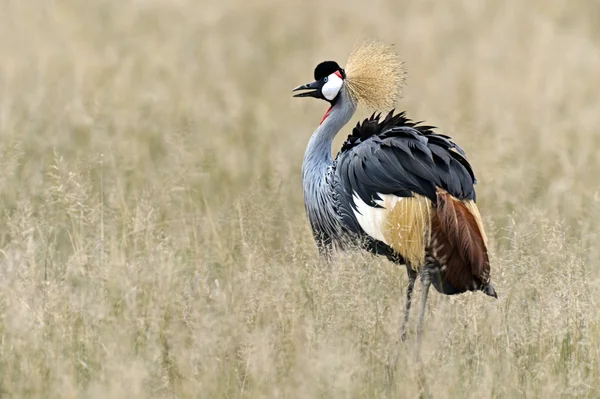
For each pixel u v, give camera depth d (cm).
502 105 2186
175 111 2044
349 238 1133
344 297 985
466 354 956
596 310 1017
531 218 1292
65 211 1304
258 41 2995
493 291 1023
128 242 1198
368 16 3219
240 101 2156
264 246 1188
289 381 900
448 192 1044
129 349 952
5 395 884
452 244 1016
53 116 1875
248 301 1011
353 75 1234
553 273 1101
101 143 1652
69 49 2459
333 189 1151
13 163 1432
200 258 1200
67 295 1023
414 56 2725
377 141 1094
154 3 3186
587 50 2800
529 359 955
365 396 888
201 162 1589
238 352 945
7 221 1255
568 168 1648
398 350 951
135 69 2383
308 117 2186
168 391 908
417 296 1104
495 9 3269
